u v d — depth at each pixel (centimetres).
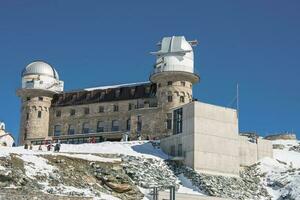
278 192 7762
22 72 11262
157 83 10206
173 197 4356
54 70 11412
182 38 10231
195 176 7506
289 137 11431
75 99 11019
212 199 6925
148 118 10069
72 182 6134
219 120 8131
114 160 7181
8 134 10950
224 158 7988
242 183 7831
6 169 5741
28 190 5472
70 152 7475
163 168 7631
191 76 10019
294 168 8575
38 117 10900
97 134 10494
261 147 9106
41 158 6431
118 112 10488
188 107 8138
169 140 8412
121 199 6216
